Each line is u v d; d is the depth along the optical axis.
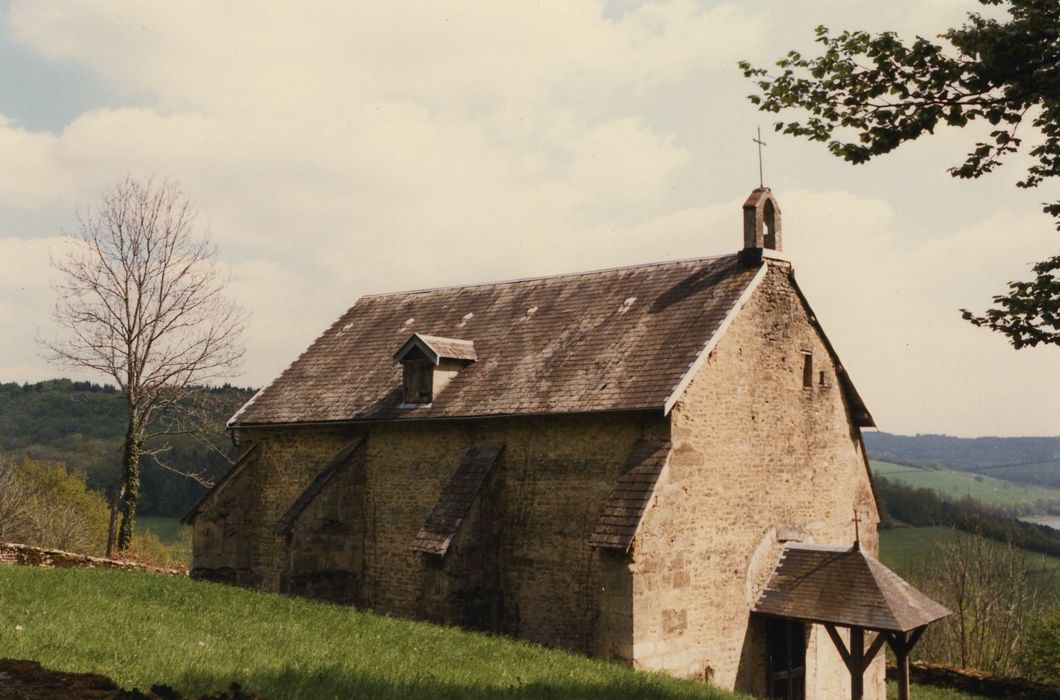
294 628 17.00
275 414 26.53
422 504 23.41
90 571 23.06
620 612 18.47
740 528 21.02
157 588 20.62
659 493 19.08
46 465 61.25
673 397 19.20
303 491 26.03
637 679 16.11
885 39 11.56
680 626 19.28
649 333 21.78
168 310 34.97
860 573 20.00
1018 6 11.20
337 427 25.44
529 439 21.62
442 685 13.46
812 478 23.48
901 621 18.47
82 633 13.97
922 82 11.62
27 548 27.30
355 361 27.30
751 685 20.78
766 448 22.06
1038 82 11.23
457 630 19.16
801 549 21.70
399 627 18.52
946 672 26.70
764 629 21.17
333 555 23.88
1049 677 33.38
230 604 19.41
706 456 20.33
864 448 25.75
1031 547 61.16
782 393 22.78
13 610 15.48
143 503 77.81
